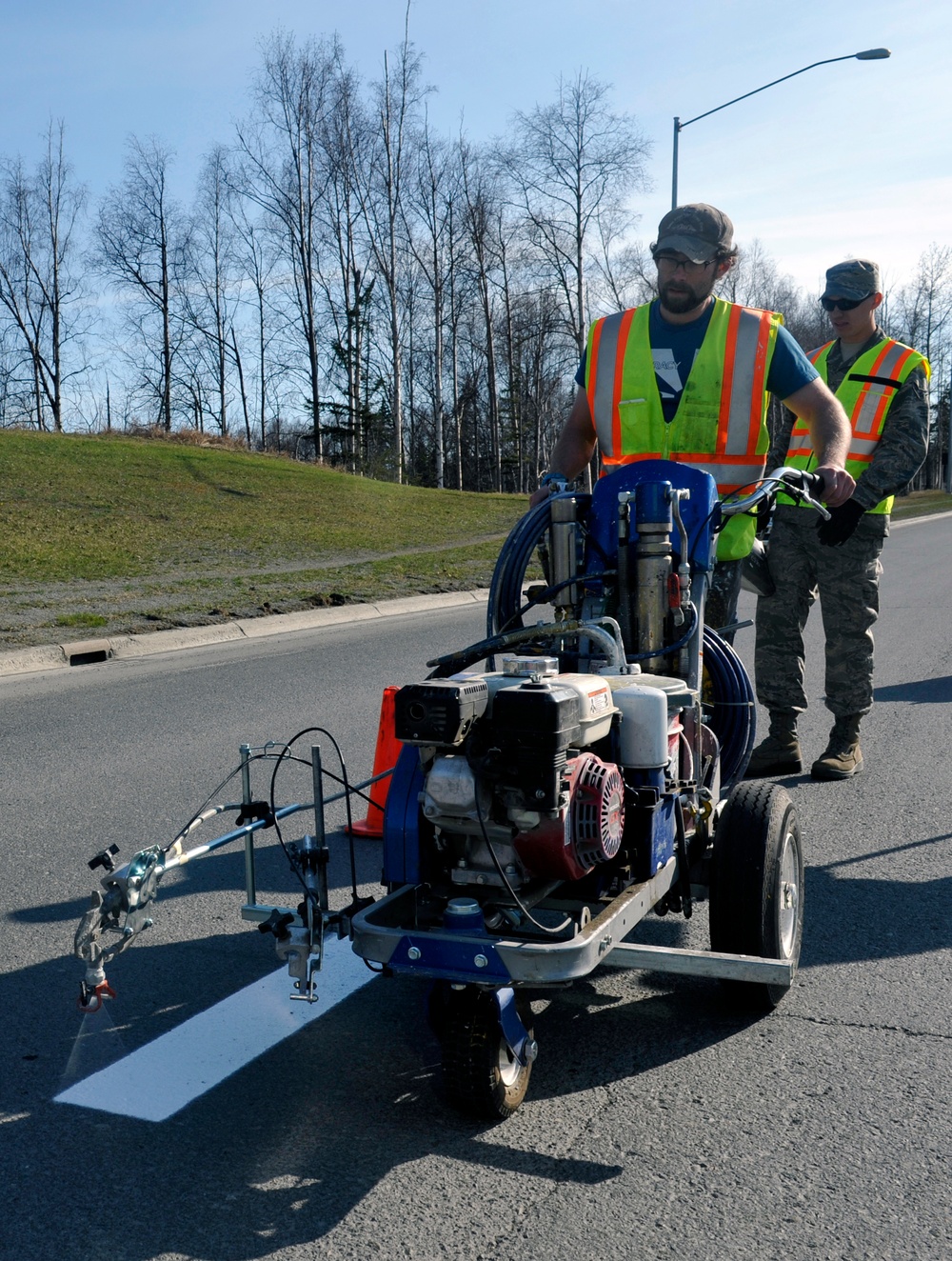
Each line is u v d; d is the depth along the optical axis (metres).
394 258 44.72
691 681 3.62
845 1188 2.60
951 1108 2.95
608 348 4.41
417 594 15.93
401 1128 2.89
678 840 3.45
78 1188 2.65
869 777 6.36
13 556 16.78
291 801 5.99
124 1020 3.52
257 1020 3.52
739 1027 3.46
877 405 6.13
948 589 17.23
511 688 2.79
